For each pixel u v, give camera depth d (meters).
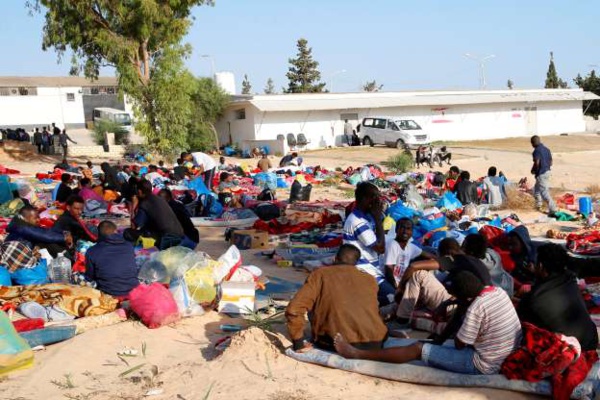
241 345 6.41
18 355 6.27
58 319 7.64
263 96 42.56
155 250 10.09
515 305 7.33
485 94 51.50
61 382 6.01
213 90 43.16
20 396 5.71
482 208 13.93
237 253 8.69
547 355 5.20
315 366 6.06
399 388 5.59
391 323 7.42
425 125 48.03
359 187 7.92
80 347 6.77
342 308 6.11
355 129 44.75
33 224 9.55
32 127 65.38
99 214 15.88
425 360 5.77
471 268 6.85
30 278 8.84
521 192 17.66
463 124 49.50
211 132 42.72
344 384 5.67
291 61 86.19
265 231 12.86
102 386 5.91
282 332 7.11
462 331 5.52
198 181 19.16
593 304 7.54
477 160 32.84
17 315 7.71
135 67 35.31
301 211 15.14
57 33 34.50
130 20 34.53
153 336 7.20
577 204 17.28
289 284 9.33
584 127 55.34
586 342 5.55
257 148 38.84
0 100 63.78
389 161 28.58
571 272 5.79
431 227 11.43
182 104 35.75
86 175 18.78
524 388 5.30
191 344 7.00
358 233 7.79
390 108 46.53
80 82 69.69
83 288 8.21
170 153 35.72
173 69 35.28
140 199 10.70
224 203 17.09
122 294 8.35
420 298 7.18
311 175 25.36
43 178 24.72
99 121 49.38
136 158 35.66
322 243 11.77
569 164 30.70
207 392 5.57
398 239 7.95
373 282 6.35
